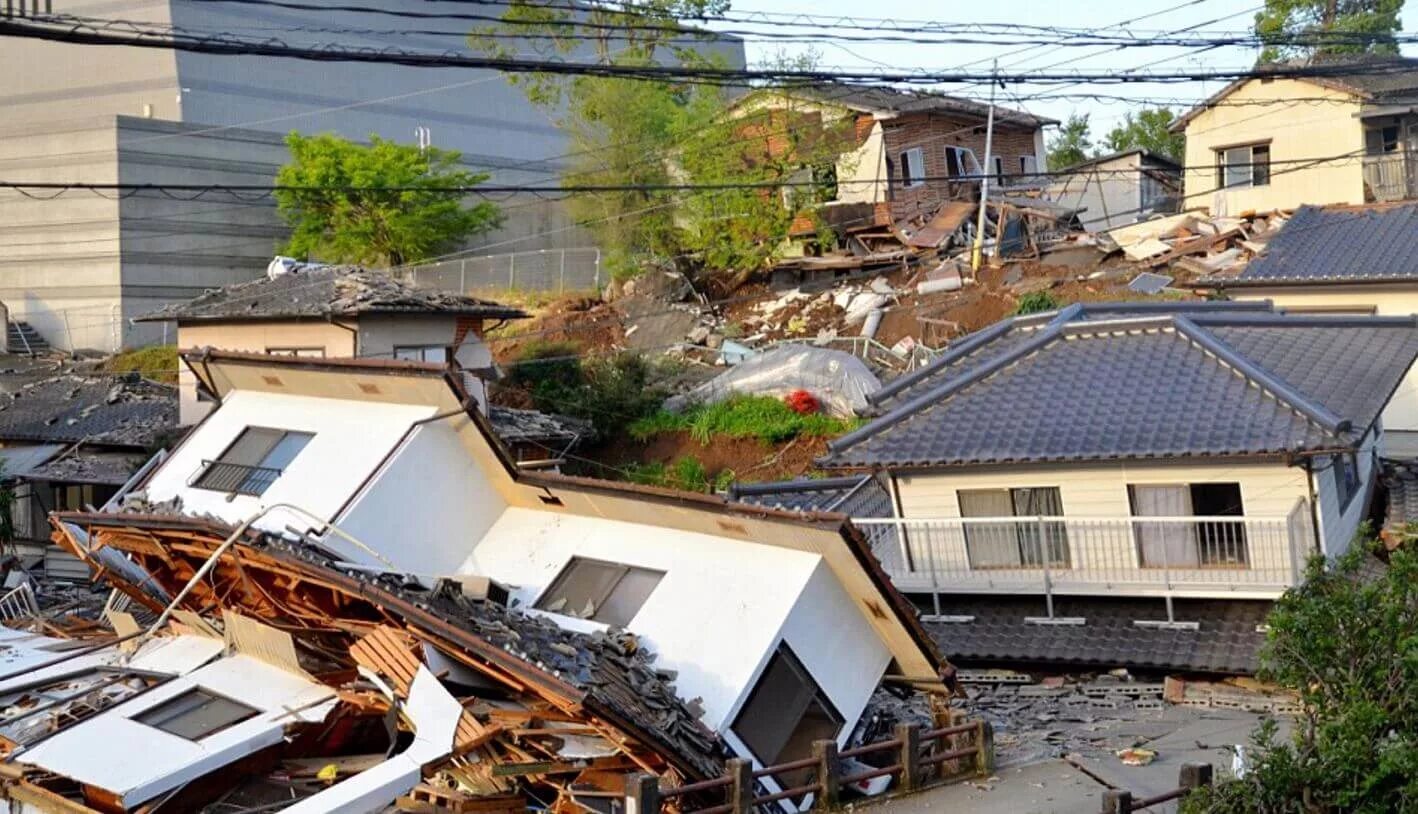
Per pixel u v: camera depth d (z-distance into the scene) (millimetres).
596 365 35531
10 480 32188
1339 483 20562
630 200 42562
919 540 20922
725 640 14281
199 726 15336
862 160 42656
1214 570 19172
